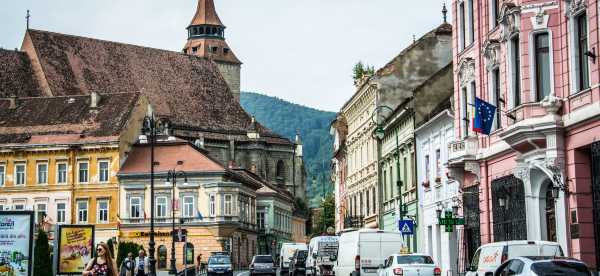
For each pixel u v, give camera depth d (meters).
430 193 68.50
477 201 52.75
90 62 179.88
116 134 135.88
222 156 195.50
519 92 44.94
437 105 69.25
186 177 131.12
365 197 96.81
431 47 89.38
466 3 54.31
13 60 165.62
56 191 136.38
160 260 134.00
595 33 37.69
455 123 56.50
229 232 135.25
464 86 54.91
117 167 135.12
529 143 42.31
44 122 141.75
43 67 168.38
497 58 48.31
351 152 106.81
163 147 139.50
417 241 73.50
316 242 77.12
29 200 137.00
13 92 161.25
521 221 45.62
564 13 40.88
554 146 40.78
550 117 40.81
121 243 90.75
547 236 44.19
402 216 66.44
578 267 28.12
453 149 53.66
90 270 27.56
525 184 44.44
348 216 105.19
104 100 144.50
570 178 40.44
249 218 152.25
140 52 193.62
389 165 84.25
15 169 138.00
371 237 56.62
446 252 63.66
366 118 95.19
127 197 135.12
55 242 51.09
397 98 88.56
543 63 42.56
